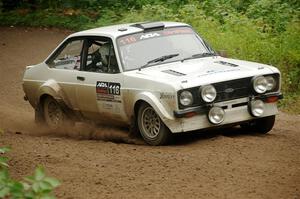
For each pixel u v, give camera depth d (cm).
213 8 3212
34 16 3909
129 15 3253
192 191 1166
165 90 1508
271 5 3070
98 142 1631
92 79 1727
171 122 1508
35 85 1936
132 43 1697
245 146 1484
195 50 1738
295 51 2506
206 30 2844
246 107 1567
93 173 1293
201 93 1498
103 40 1730
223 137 1563
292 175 1249
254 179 1230
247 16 3072
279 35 2780
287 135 1656
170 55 1688
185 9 3131
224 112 1532
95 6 3812
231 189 1173
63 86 1831
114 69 1669
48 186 798
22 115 2208
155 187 1194
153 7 3238
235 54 2603
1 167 1126
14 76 2861
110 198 1131
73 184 1219
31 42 3453
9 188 823
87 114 1791
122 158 1412
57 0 4062
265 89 1580
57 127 1888
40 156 1438
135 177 1262
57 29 3709
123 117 1662
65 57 1847
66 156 1444
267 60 2545
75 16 3788
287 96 2331
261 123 1658
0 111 2250
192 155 1416
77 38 1811
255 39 2675
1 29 3781
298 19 2895
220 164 1337
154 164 1351
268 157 1390
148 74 1591
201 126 1519
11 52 3272
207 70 1588
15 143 1590
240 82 1554
